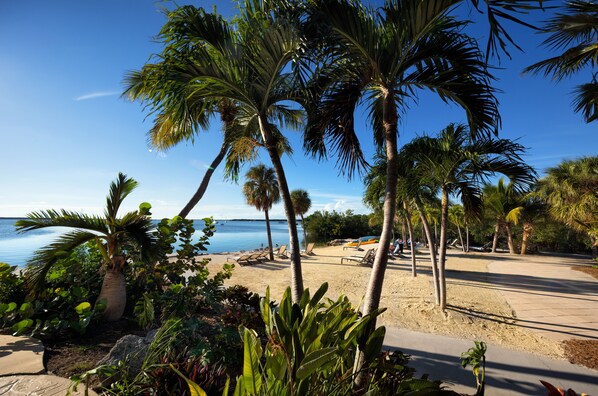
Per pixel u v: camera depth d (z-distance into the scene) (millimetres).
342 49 2570
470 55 2592
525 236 19969
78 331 3375
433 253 6891
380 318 5625
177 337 2914
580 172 12633
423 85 2900
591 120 5020
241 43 3305
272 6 2770
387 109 2705
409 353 3979
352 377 1691
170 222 4910
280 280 9688
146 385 1883
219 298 4500
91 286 4641
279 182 3758
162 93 3303
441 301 6250
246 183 16219
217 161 7773
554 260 15906
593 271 11516
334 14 2336
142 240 4090
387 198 2602
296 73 2908
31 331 3396
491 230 25016
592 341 4516
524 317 5766
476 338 4609
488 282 9367
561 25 3984
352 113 3029
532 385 3164
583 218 12469
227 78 3326
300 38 2584
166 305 4070
